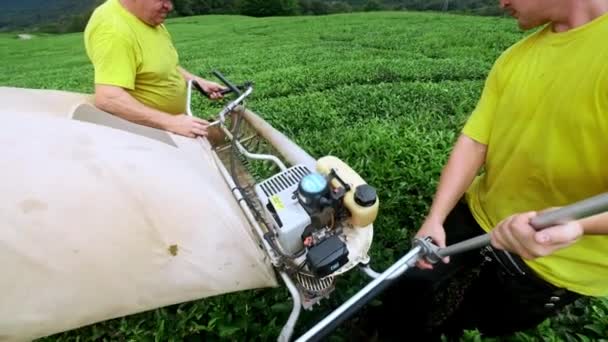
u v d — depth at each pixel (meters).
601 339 1.99
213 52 17.72
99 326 2.03
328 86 8.56
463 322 2.03
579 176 1.33
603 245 1.41
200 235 1.23
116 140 1.43
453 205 1.71
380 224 2.72
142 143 1.52
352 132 4.32
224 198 1.49
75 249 1.09
